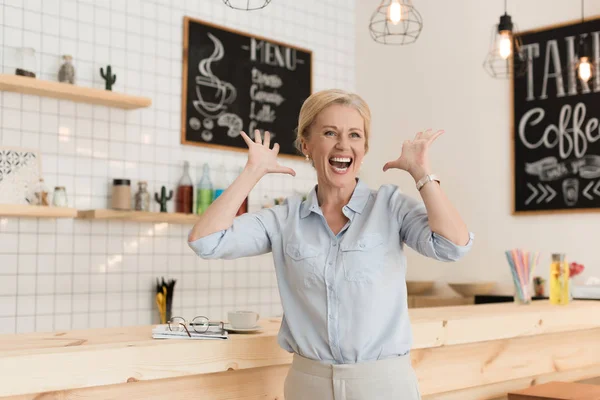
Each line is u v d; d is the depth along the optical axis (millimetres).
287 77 5156
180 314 4488
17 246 3871
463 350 2926
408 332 1950
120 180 4105
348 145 1980
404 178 5199
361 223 1980
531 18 4609
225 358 2219
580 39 4355
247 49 4930
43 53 4016
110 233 4219
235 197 1981
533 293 4340
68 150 4070
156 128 4449
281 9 5160
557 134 4434
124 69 4328
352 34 5609
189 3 4664
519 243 4578
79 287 4074
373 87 5469
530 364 3199
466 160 4871
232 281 4766
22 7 3955
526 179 4551
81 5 4172
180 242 4527
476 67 4844
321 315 1916
